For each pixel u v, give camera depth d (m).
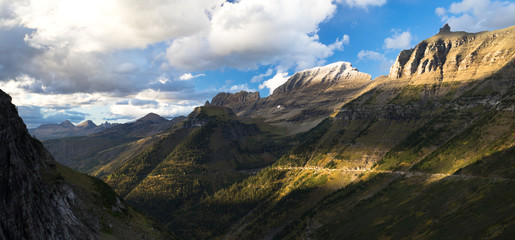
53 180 76.56
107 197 109.06
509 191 148.50
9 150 52.41
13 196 49.59
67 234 61.84
